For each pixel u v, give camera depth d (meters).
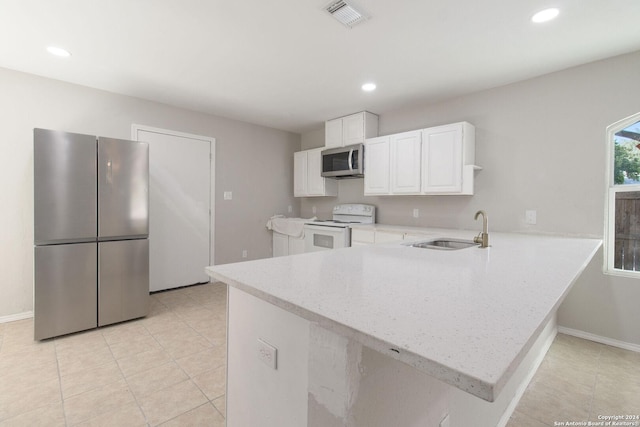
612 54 2.40
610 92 2.45
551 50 2.35
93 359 2.15
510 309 0.73
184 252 3.93
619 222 2.48
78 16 1.98
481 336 0.58
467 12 1.90
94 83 3.09
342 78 2.92
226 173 4.33
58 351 2.26
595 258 2.54
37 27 2.11
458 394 1.14
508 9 1.87
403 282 0.97
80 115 3.13
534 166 2.83
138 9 1.90
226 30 2.13
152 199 3.65
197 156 4.01
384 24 2.04
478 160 3.18
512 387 1.68
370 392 0.73
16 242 2.84
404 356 0.53
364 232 3.57
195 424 1.55
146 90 3.26
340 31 2.13
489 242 2.14
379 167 3.70
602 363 2.18
